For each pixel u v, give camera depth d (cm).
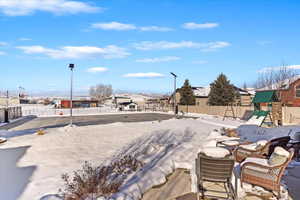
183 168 792
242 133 1672
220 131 1644
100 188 546
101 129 1677
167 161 830
